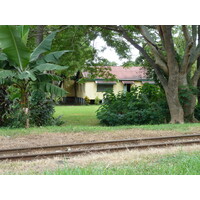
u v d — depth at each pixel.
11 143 8.94
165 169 5.84
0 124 13.20
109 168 5.99
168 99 15.58
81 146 8.49
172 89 15.37
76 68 21.92
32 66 11.90
